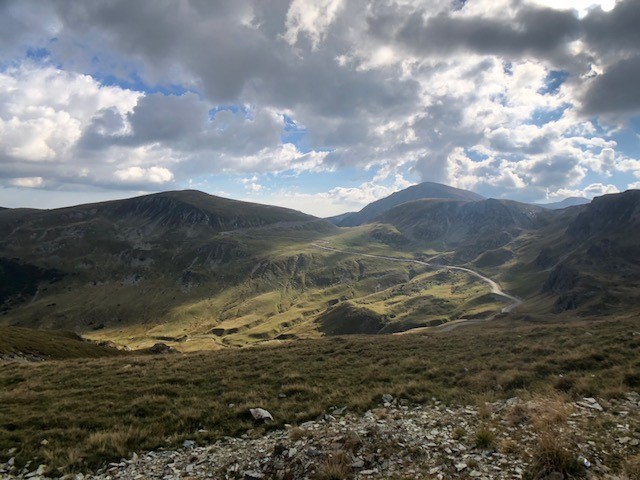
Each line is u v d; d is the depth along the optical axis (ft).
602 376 67.31
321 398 71.46
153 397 72.18
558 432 43.42
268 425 60.03
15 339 190.90
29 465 48.62
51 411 65.77
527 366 80.23
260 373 91.81
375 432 47.88
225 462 47.91
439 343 124.77
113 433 56.03
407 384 76.43
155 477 45.44
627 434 41.57
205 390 79.20
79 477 45.73
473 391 70.08
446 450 43.19
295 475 41.29
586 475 34.35
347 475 39.73
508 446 41.39
